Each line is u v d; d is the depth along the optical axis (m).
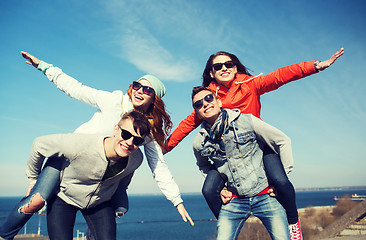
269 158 3.21
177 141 3.82
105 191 2.93
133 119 2.63
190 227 98.06
